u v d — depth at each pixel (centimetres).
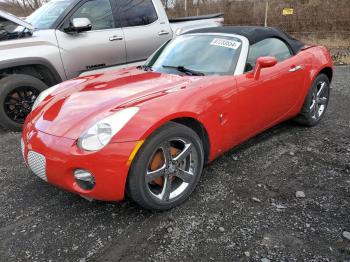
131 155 241
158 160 267
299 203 282
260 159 362
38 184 324
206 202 287
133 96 282
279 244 235
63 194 305
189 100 279
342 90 649
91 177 244
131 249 235
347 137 420
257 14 1503
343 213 268
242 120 334
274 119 390
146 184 255
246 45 355
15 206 289
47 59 495
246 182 317
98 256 229
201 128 297
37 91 484
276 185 311
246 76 335
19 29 486
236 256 225
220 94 305
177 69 355
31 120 298
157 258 226
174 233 250
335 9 1436
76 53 523
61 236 250
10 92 463
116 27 568
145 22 605
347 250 229
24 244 243
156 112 255
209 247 234
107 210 279
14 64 470
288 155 371
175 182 286
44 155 255
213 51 360
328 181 317
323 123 472
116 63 575
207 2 1569
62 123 265
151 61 397
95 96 297
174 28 647
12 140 445
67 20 521
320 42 1250
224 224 258
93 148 239
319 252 227
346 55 1023
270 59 334
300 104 422
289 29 1438
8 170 356
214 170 340
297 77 400
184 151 276
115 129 242
